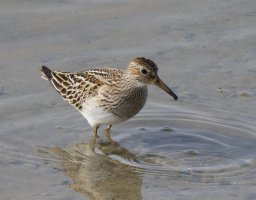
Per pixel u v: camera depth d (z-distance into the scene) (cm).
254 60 2322
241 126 1997
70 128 2000
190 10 2652
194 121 2041
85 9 2669
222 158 1825
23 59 2338
